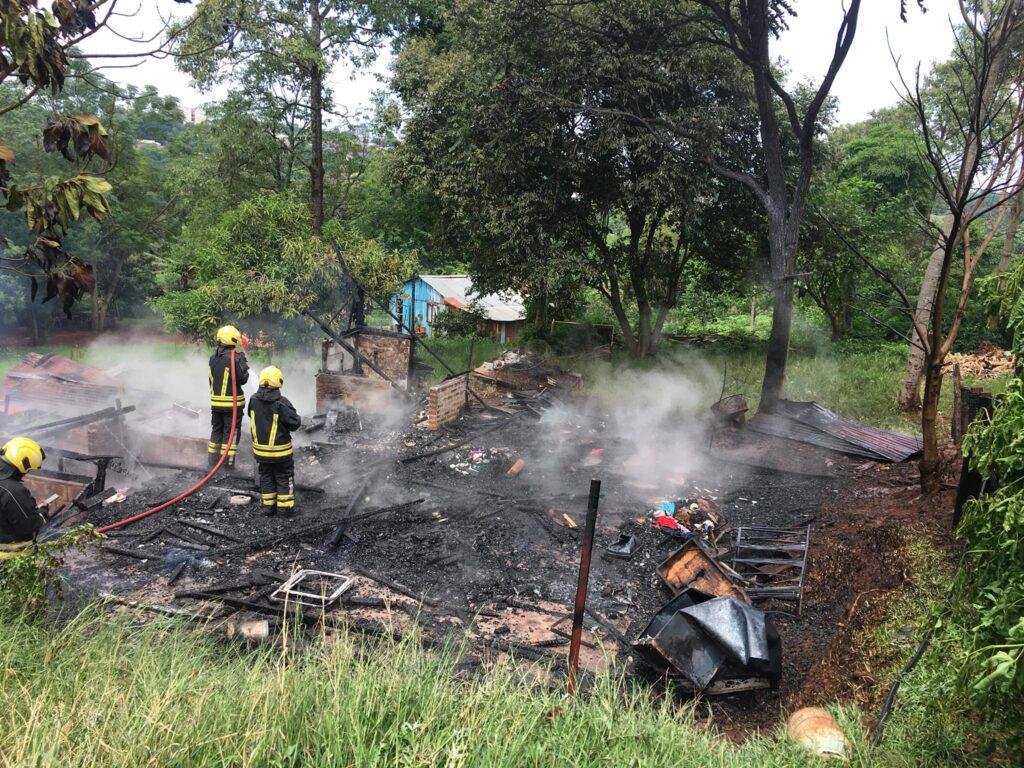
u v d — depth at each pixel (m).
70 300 3.90
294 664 3.64
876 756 3.79
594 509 4.47
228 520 7.65
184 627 4.86
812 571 7.28
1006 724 3.18
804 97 16.11
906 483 9.14
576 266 15.64
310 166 21.67
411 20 22.12
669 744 3.51
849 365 17.42
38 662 3.60
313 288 15.55
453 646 5.45
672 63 14.57
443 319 23.03
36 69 3.69
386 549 7.18
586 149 15.15
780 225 12.46
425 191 19.03
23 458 4.98
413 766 2.68
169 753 2.60
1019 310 3.79
